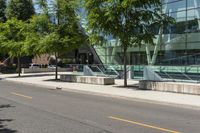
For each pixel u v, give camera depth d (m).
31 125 11.52
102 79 29.89
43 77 41.88
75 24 34.47
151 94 21.81
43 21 35.03
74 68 49.50
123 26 25.83
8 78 40.91
